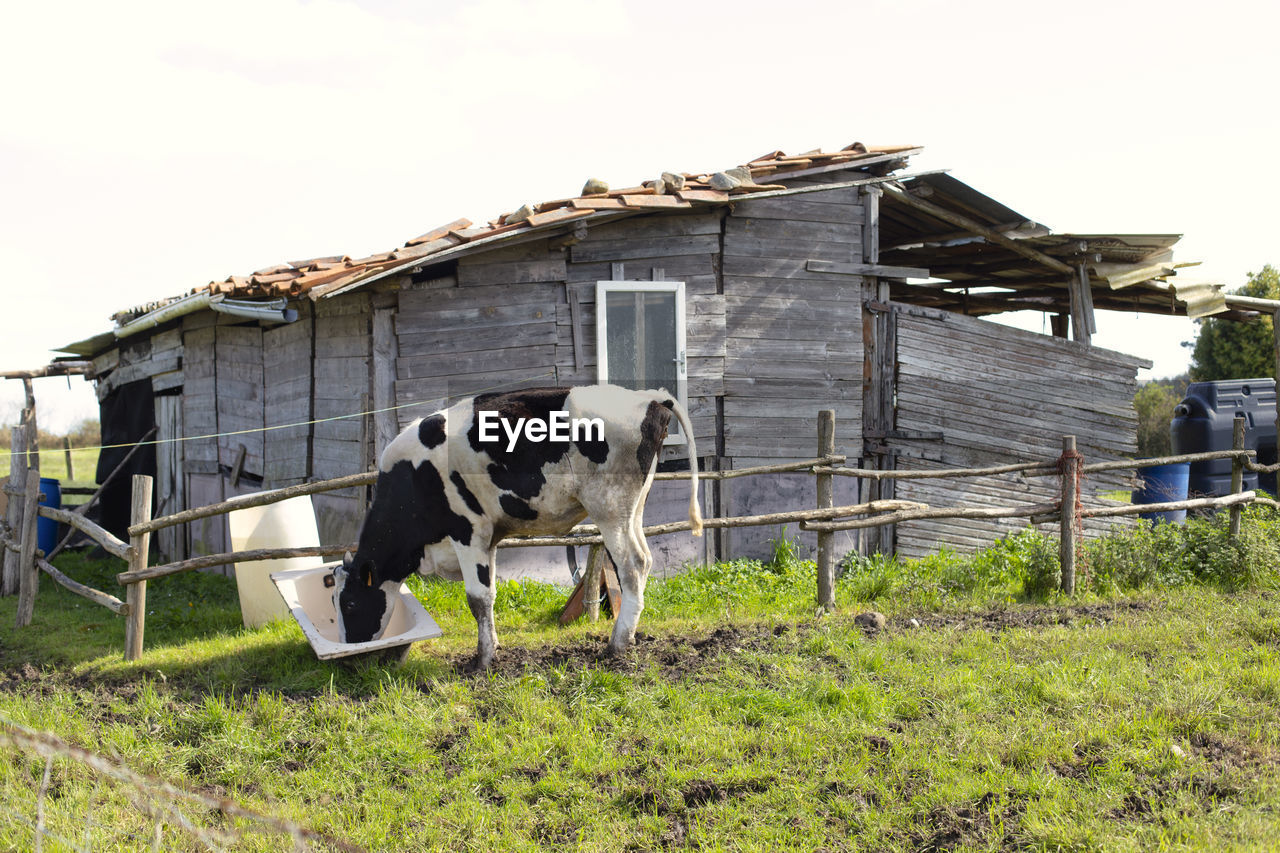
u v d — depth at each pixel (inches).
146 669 243.0
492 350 341.4
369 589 244.8
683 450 364.2
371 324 336.2
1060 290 522.9
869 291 392.8
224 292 326.6
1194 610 276.5
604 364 348.2
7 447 861.8
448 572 250.2
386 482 240.8
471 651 255.3
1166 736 177.5
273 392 395.9
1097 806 153.2
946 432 400.8
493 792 171.2
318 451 364.2
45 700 214.8
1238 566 322.3
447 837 155.1
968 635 248.4
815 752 177.9
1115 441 429.7
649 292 357.1
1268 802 150.8
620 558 236.8
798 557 378.6
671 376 360.8
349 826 158.7
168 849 150.1
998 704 198.5
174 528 466.0
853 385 387.5
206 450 446.6
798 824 154.3
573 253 349.4
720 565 355.9
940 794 160.6
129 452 495.2
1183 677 208.8
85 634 299.1
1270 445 542.6
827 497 295.3
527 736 190.5
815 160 375.9
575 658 235.9
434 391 335.9
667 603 312.0
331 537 352.5
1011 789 161.3
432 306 335.6
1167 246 409.4
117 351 548.4
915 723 190.5
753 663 227.0
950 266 504.4
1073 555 312.5
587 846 150.7
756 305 374.0
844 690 204.2
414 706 205.0
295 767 183.5
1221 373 816.3
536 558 342.0
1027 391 414.3
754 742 183.8
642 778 172.2
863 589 312.8
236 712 202.4
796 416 378.9
